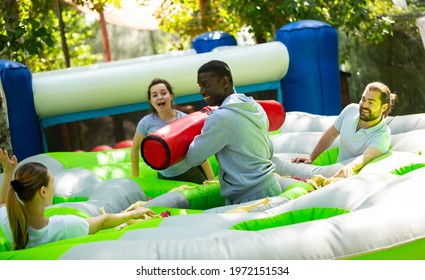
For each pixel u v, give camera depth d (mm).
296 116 6730
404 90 9734
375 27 9641
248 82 7785
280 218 3619
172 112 5543
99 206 4492
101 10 10648
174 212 4090
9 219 3398
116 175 5617
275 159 5488
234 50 7656
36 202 3395
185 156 4277
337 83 8125
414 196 3379
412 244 3098
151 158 4266
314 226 3068
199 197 4578
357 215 3152
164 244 2992
